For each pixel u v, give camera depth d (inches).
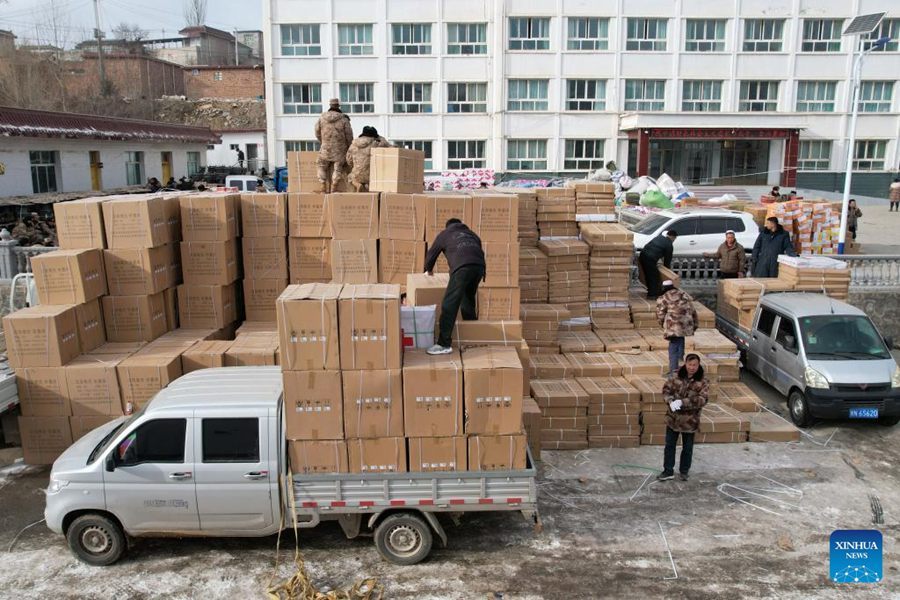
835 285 491.2
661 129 1504.7
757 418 406.3
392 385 259.3
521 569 267.9
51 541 288.0
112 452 261.7
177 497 261.4
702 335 451.8
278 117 1568.7
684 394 330.3
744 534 294.0
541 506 317.7
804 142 1582.2
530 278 451.5
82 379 344.5
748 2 1520.7
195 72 2095.2
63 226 376.5
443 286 316.5
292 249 419.8
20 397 346.0
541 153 1592.0
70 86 1834.4
